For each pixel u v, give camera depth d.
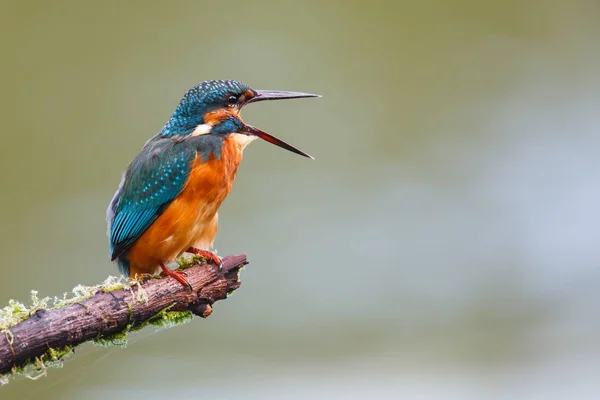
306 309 13.39
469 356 11.92
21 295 13.51
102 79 17.39
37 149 16.14
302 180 15.97
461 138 17.83
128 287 6.44
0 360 5.69
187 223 7.70
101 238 14.48
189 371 11.30
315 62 18.36
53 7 17.56
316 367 11.71
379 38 19.17
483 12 19.95
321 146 16.83
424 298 13.91
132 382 10.92
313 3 18.98
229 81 8.39
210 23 18.28
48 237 14.45
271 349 12.48
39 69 17.17
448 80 19.17
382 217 15.45
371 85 18.44
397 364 11.84
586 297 14.03
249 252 14.30
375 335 12.89
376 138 17.41
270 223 15.02
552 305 13.74
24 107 16.70
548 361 11.78
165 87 17.33
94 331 6.16
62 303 6.15
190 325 12.59
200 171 7.68
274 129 17.11
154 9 17.97
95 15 17.77
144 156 8.00
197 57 18.03
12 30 17.33
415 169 16.80
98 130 16.69
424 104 18.56
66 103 16.80
